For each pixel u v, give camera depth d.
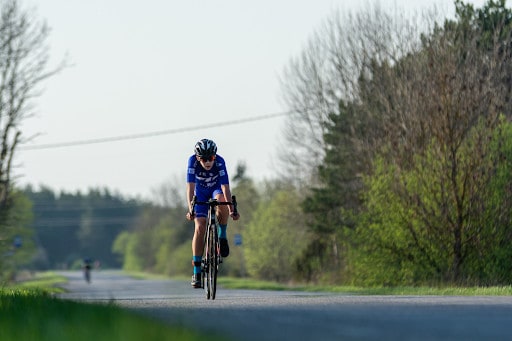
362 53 102.69
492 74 68.50
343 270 96.06
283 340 13.05
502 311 19.17
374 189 68.31
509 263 64.38
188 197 29.70
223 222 29.52
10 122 80.94
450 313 18.59
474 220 64.19
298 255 138.00
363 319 17.17
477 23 87.88
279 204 147.75
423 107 65.81
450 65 65.31
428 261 66.94
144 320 15.60
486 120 64.50
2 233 92.19
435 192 64.25
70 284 151.00
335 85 114.69
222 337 12.79
